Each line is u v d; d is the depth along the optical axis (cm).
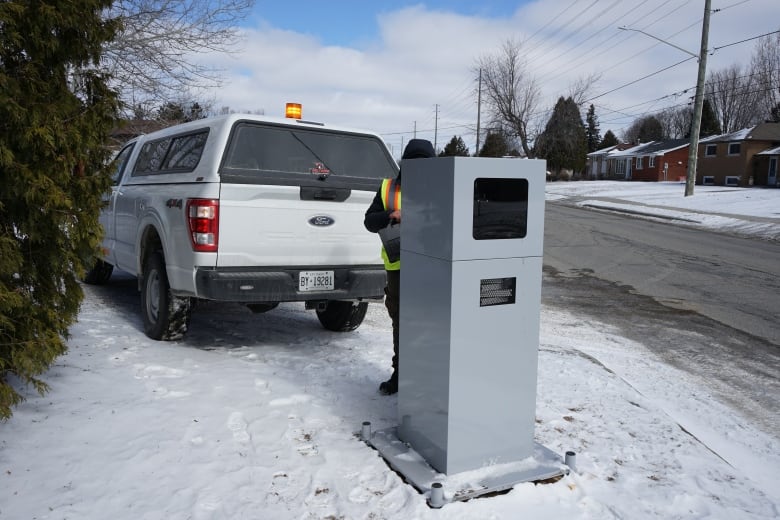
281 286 486
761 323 780
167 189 529
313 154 533
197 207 463
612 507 296
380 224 402
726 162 4484
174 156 564
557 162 6281
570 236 1808
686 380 543
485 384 312
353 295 517
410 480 305
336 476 312
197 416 376
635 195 3606
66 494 286
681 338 700
